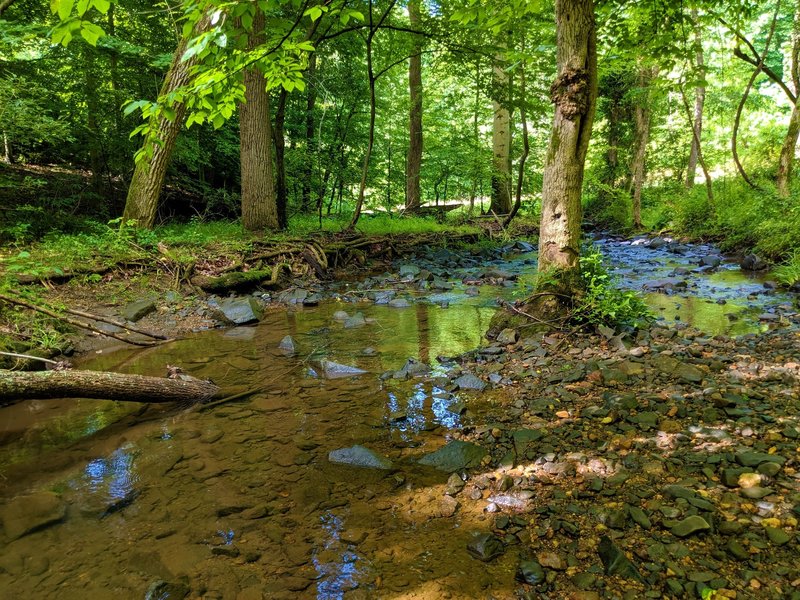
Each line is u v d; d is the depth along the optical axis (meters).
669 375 3.90
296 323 6.54
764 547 1.99
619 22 7.45
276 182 13.06
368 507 2.47
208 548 2.18
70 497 2.60
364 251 11.61
